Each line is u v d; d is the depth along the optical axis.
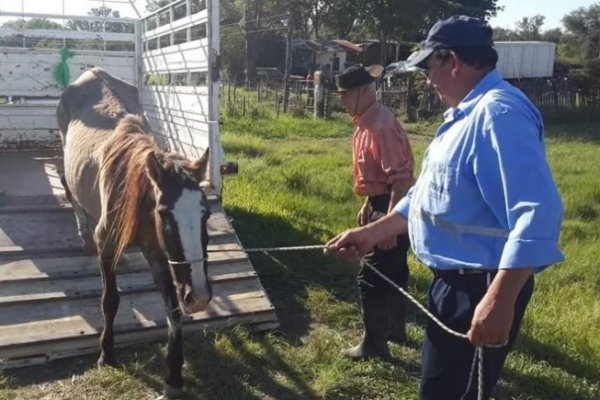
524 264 2.03
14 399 3.88
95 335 4.38
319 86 22.97
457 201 2.34
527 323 4.99
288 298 5.53
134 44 8.85
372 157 4.20
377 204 4.29
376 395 4.11
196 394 4.00
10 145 7.90
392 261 4.31
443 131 2.45
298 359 4.47
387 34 32.34
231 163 6.09
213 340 4.58
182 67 6.53
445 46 2.37
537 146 2.14
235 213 7.59
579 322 5.08
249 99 24.89
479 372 2.35
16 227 5.20
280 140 16.98
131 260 5.09
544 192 2.07
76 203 5.04
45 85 8.05
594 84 29.20
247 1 38.16
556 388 4.19
